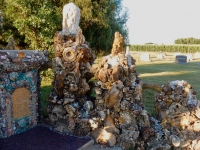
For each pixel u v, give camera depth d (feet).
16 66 20.57
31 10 38.19
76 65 22.95
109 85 22.31
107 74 22.24
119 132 22.07
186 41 244.01
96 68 24.31
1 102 20.62
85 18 46.91
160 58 117.91
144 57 103.50
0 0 45.03
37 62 22.56
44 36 39.19
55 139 21.50
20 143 20.31
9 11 41.04
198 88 44.86
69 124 22.81
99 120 22.33
